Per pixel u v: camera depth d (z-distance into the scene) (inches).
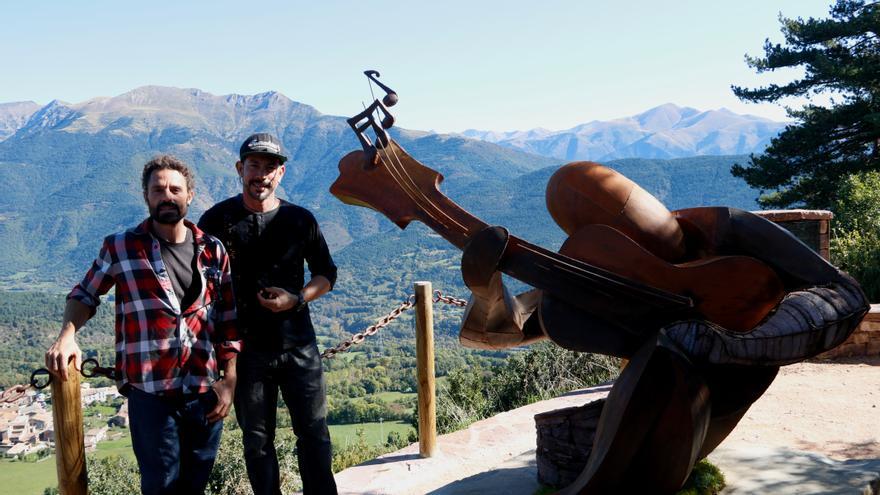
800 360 120.3
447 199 138.8
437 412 346.9
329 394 2196.1
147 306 116.1
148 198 117.1
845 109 879.1
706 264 125.5
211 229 135.9
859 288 123.8
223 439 462.6
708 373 126.5
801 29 914.7
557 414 150.1
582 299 130.0
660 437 125.3
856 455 180.2
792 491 135.3
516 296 154.6
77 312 116.9
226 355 124.8
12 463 2444.6
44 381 125.3
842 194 557.9
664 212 134.3
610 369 339.0
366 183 145.6
